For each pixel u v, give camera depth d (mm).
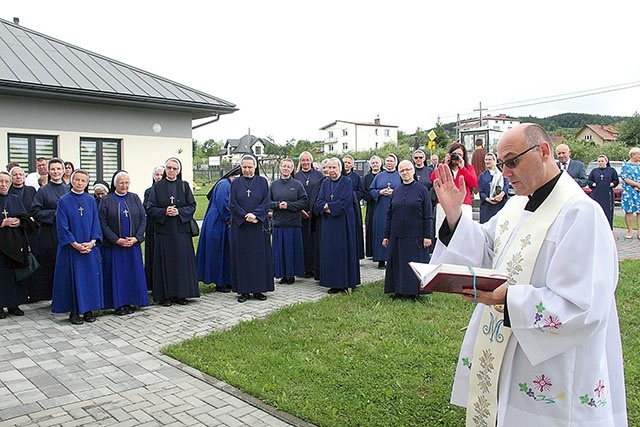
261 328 6043
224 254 8305
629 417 3748
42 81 13367
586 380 2295
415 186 7152
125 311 7000
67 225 6445
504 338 2510
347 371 4715
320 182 9531
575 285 2166
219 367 4867
